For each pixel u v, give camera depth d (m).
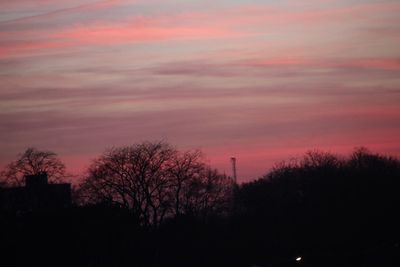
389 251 145.12
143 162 175.75
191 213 178.62
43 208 148.75
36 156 156.88
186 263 165.50
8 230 134.38
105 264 142.62
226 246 170.50
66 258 136.50
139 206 171.12
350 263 147.62
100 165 175.75
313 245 167.50
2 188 147.88
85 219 143.88
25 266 132.25
